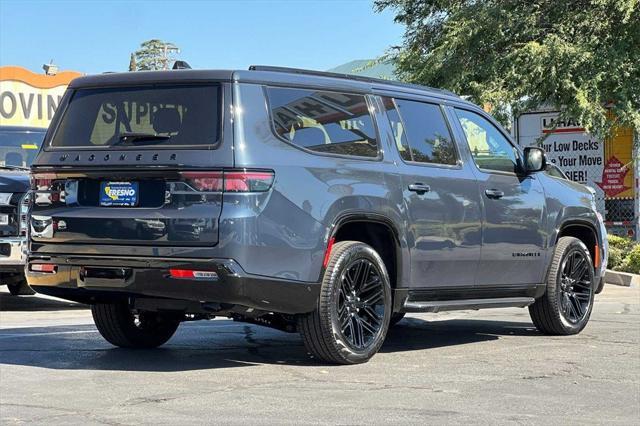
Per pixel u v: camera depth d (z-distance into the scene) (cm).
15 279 1079
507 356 728
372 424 488
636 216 1914
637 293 1365
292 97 648
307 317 644
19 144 1259
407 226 698
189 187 601
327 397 553
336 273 644
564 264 858
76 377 611
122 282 615
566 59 1666
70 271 636
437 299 744
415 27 2044
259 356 710
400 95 734
